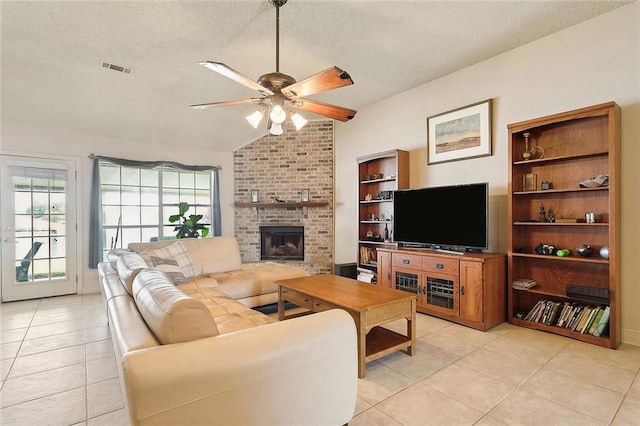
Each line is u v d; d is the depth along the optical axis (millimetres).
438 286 3469
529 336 2932
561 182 3096
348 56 3502
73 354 2609
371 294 2586
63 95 4004
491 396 1978
